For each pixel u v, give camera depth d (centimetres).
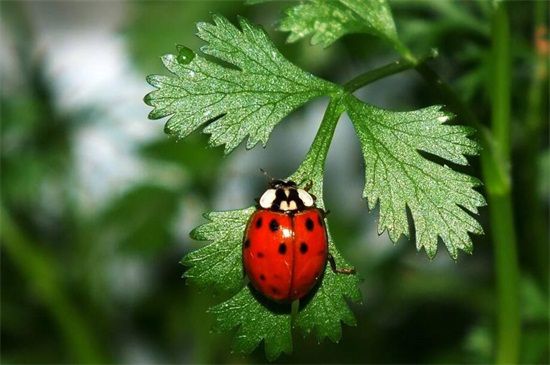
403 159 11
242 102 11
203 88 11
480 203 11
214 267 11
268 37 12
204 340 16
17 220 16
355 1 12
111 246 16
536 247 15
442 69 15
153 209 16
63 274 16
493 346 15
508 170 13
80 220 16
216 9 16
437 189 11
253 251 11
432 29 15
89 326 16
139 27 16
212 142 11
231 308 11
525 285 15
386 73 12
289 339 11
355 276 11
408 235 11
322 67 16
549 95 15
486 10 14
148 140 16
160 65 16
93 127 16
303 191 11
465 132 11
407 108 16
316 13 12
